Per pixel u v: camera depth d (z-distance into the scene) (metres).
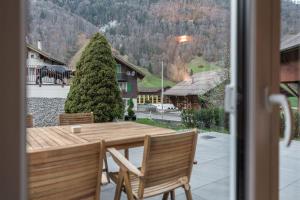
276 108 0.81
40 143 1.25
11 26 0.50
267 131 0.80
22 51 0.51
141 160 1.95
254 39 0.78
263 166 0.80
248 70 0.79
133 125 2.93
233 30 0.87
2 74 0.49
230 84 0.90
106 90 3.44
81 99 3.22
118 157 2.06
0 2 0.49
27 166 0.56
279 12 0.84
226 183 0.95
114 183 2.14
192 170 1.89
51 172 1.35
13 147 0.51
